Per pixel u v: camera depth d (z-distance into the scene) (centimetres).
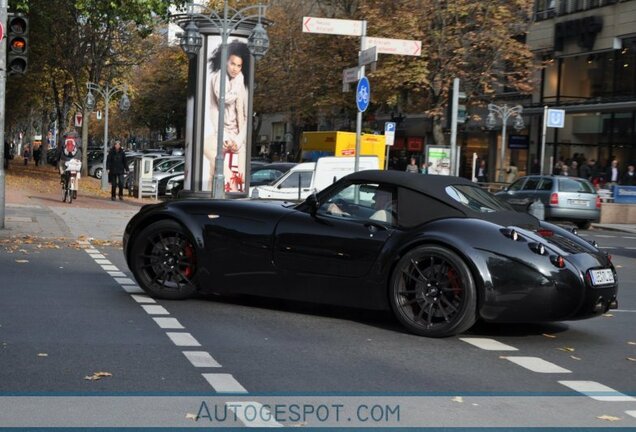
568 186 2959
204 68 2417
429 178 892
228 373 663
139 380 634
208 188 2442
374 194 889
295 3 5541
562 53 4572
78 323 839
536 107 4725
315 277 891
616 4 4200
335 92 4578
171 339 780
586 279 819
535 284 800
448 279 826
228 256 933
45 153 6844
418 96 4100
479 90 3984
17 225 1858
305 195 2220
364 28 1697
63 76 5503
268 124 8362
